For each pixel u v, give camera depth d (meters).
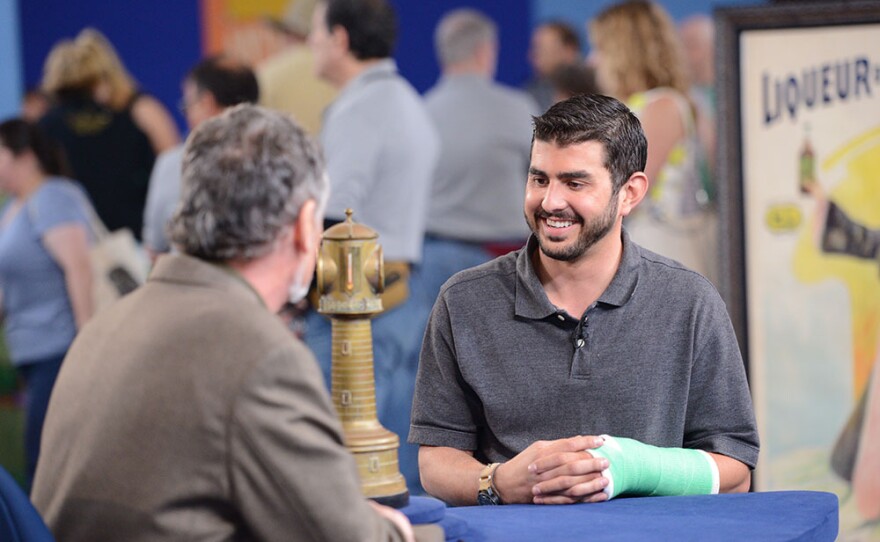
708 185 5.35
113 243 6.17
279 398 1.72
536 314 2.57
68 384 1.86
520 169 5.84
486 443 2.66
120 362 1.79
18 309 6.01
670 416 2.57
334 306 2.11
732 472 2.51
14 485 1.75
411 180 5.55
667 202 5.24
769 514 2.18
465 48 5.80
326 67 5.49
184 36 6.17
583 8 5.71
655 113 5.30
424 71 5.88
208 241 1.82
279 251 1.87
